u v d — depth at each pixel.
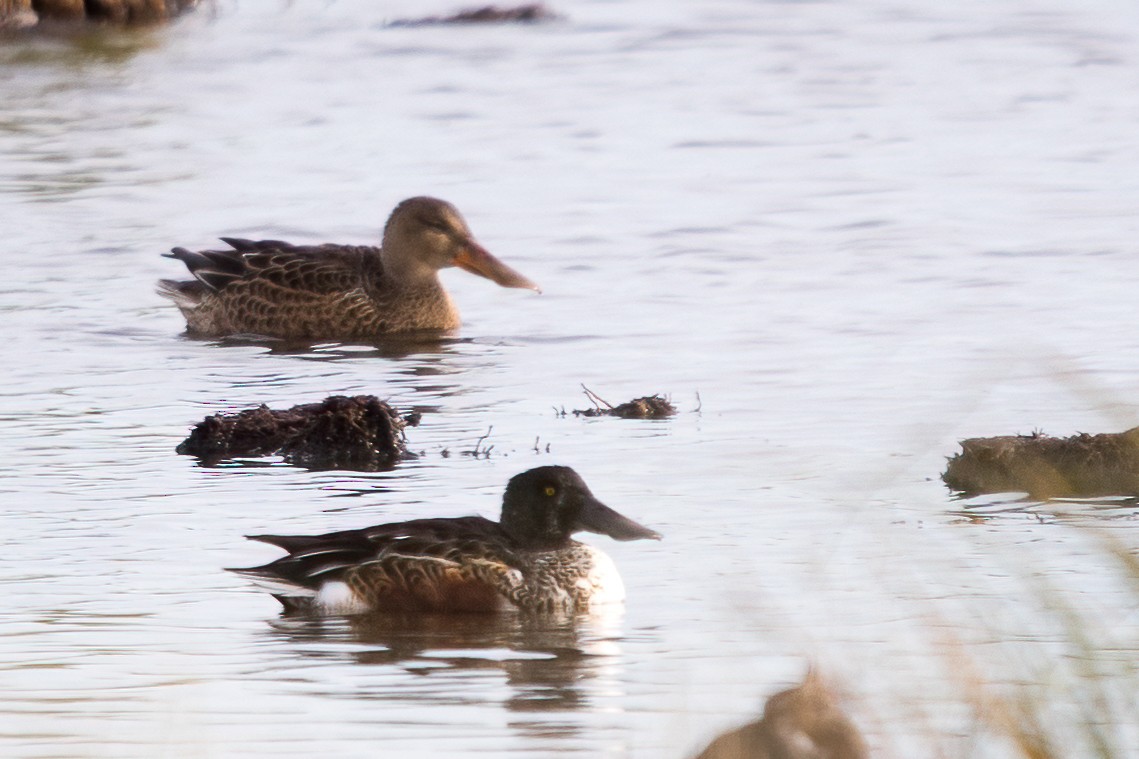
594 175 29.94
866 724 9.06
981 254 23.92
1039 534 13.03
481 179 29.72
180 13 47.38
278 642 11.27
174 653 10.99
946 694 9.73
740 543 13.07
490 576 11.98
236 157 31.55
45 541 13.22
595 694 10.28
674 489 14.49
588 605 11.91
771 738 4.99
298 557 12.13
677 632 11.36
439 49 43.84
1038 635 10.73
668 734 9.62
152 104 36.47
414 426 16.89
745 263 23.86
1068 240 24.61
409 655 11.08
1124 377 17.59
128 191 28.64
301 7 49.31
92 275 23.61
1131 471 14.22
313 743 9.52
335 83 39.28
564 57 42.75
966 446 14.60
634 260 24.20
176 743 9.46
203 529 13.59
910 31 45.97
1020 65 40.97
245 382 18.91
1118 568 11.33
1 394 18.08
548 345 20.34
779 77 39.97
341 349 20.78
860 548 12.81
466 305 22.88
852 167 30.41
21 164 30.61
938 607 11.44
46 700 10.16
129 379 18.91
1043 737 8.43
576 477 12.39
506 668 10.80
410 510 14.11
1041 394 17.19
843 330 20.20
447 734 9.68
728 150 32.09
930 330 20.03
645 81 39.56
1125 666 9.90
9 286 22.91
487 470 15.26
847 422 16.48
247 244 22.56
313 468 15.45
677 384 18.22
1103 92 37.47
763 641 11.02
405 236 21.73
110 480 14.96
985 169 29.98
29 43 42.94
